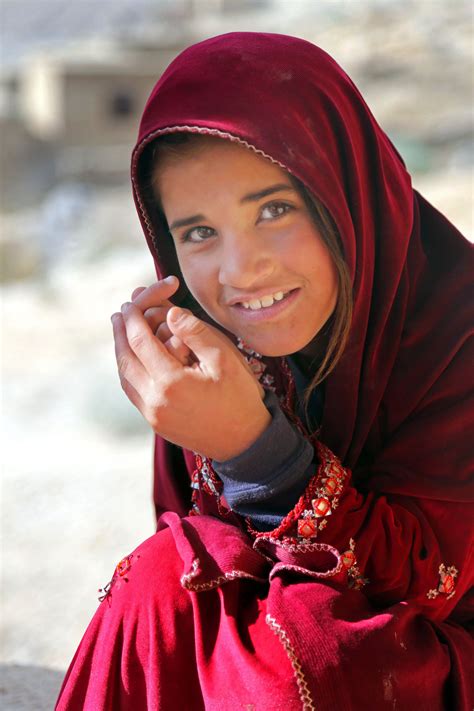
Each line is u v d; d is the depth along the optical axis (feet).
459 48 99.55
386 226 7.22
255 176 6.56
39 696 9.82
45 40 203.21
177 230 6.89
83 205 86.12
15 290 65.92
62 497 24.26
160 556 6.74
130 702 6.59
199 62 6.73
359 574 6.70
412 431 7.23
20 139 124.36
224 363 6.51
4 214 105.81
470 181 58.44
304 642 6.12
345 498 6.70
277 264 6.62
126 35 156.66
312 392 7.80
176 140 6.66
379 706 6.12
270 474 6.63
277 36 7.04
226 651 6.26
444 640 6.93
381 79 94.32
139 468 26.58
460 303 7.45
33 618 18.19
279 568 6.55
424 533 7.04
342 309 6.88
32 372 46.42
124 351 6.77
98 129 126.00
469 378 7.30
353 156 6.95
